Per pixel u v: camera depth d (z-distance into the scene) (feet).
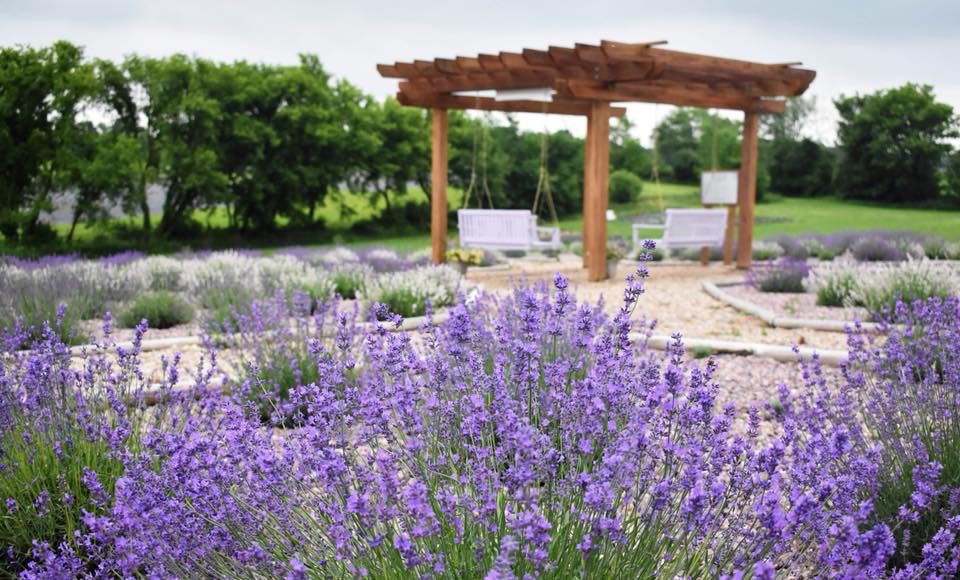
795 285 35.73
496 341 14.11
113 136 79.97
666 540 7.45
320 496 8.30
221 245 84.94
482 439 8.56
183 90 83.92
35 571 7.64
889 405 11.71
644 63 35.96
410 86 44.50
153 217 94.68
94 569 9.49
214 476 7.93
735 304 31.50
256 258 46.88
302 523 7.99
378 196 105.29
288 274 35.58
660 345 23.21
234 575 7.60
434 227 46.16
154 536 7.36
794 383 18.92
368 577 6.98
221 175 82.99
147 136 83.66
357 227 100.07
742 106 45.88
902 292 26.91
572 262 55.16
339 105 98.02
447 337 11.60
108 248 76.64
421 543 7.14
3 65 73.31
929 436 10.80
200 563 7.63
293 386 16.33
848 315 28.27
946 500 9.45
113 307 30.50
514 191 112.06
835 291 31.14
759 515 7.18
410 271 34.63
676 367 9.84
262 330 18.33
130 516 7.14
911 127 126.00
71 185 75.92
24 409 11.56
